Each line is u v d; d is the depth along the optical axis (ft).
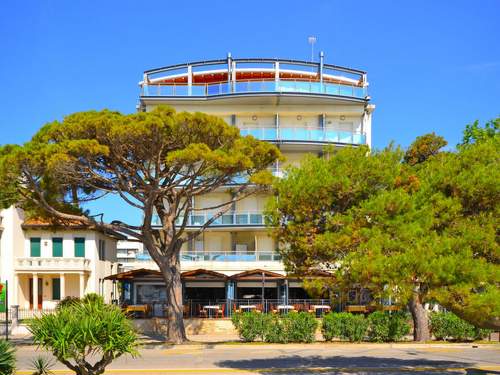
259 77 157.79
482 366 63.67
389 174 53.88
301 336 89.04
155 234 93.04
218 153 71.00
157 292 141.69
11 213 138.41
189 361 68.44
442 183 48.78
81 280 139.44
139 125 69.31
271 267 138.21
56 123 74.33
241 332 90.89
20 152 70.79
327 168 54.54
